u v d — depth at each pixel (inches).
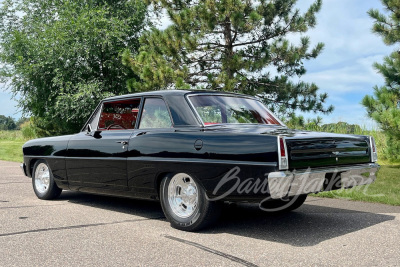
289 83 693.3
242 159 136.1
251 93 663.1
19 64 943.7
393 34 482.9
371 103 388.2
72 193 264.8
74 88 886.4
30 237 146.9
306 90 705.6
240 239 143.3
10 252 127.9
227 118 169.8
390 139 425.4
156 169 162.2
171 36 622.8
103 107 204.5
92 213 194.2
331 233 150.9
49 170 229.6
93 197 246.8
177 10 684.7
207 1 584.4
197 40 620.4
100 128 203.6
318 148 142.7
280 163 128.5
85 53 884.6
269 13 650.2
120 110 193.3
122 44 952.9
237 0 584.4
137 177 172.1
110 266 113.4
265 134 135.8
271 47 649.6
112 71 946.7
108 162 185.8
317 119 599.2
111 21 920.9
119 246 134.4
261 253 125.5
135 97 186.4
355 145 161.9
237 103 181.5
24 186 299.7
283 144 130.3
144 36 706.8
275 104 719.7
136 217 184.5
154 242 139.5
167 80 604.1
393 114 366.6
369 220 173.0
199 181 147.5
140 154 169.5
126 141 177.9
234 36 634.2
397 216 181.2
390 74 466.6
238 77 633.6
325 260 117.6
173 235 149.7
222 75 597.0
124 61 674.2
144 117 178.9
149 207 211.5
